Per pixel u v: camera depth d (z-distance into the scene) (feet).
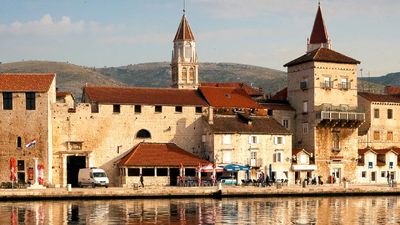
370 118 524.52
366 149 506.07
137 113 458.50
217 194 384.88
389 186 429.38
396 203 364.99
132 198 374.22
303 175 482.28
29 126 429.38
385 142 531.09
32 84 433.07
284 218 294.66
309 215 306.14
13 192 360.89
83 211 313.12
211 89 492.54
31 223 273.75
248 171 455.63
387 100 533.14
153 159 441.27
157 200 368.68
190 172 453.58
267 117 486.38
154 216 297.12
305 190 401.29
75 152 444.14
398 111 536.83
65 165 442.09
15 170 417.69
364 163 501.97
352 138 500.33
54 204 344.08
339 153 495.82
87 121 449.48
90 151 447.01
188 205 342.85
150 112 460.96
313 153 488.02
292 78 514.27
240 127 465.47
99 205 340.39
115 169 451.94
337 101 499.51
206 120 465.88
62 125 444.55
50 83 437.17
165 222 279.69
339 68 501.56
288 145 475.31
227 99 485.97
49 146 431.84
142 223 276.41
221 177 458.91
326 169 490.90
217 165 453.17
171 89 485.56
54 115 442.91
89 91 463.83
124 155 454.81
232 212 313.73
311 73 495.41
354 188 410.72
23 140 429.38
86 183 420.77
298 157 481.05
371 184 472.44
